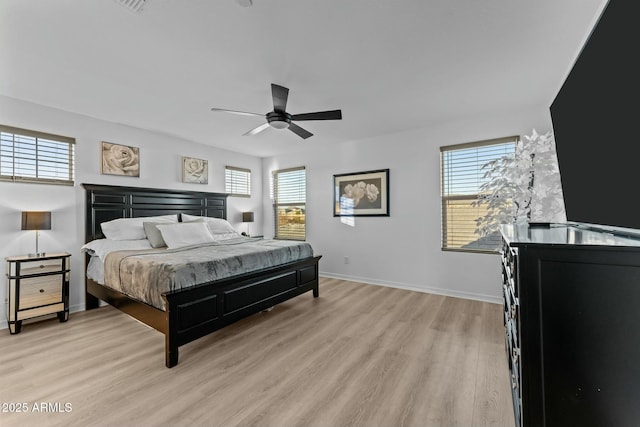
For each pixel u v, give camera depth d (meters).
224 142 4.62
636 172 1.11
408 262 4.08
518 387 1.28
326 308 3.31
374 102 3.00
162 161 4.15
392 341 2.45
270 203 5.72
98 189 3.40
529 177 2.62
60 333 2.64
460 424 1.49
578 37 1.89
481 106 3.12
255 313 2.84
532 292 1.09
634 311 0.96
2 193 2.77
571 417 1.05
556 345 1.06
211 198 4.79
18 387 1.81
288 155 5.45
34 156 2.97
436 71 2.35
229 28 1.79
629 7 1.08
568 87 1.82
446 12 1.66
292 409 1.62
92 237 3.34
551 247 1.05
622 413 0.98
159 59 2.14
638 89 1.05
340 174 4.75
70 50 2.01
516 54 2.10
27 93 2.73
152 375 1.95
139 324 2.86
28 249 2.92
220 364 2.09
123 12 1.63
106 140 3.53
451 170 3.72
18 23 1.71
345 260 4.72
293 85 2.59
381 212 4.30
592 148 1.52
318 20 1.72
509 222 2.77
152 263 2.35
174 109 3.15
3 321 2.74
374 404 1.66
